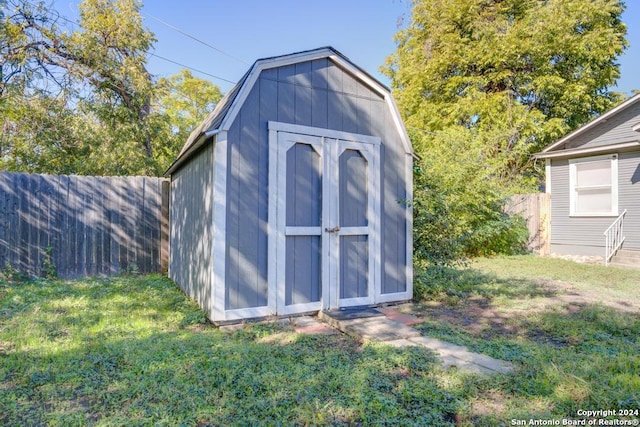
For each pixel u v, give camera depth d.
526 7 15.50
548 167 11.59
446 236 6.09
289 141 4.55
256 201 4.36
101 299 5.28
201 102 21.61
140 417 2.30
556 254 11.18
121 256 7.29
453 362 3.23
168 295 5.65
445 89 16.53
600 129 10.45
